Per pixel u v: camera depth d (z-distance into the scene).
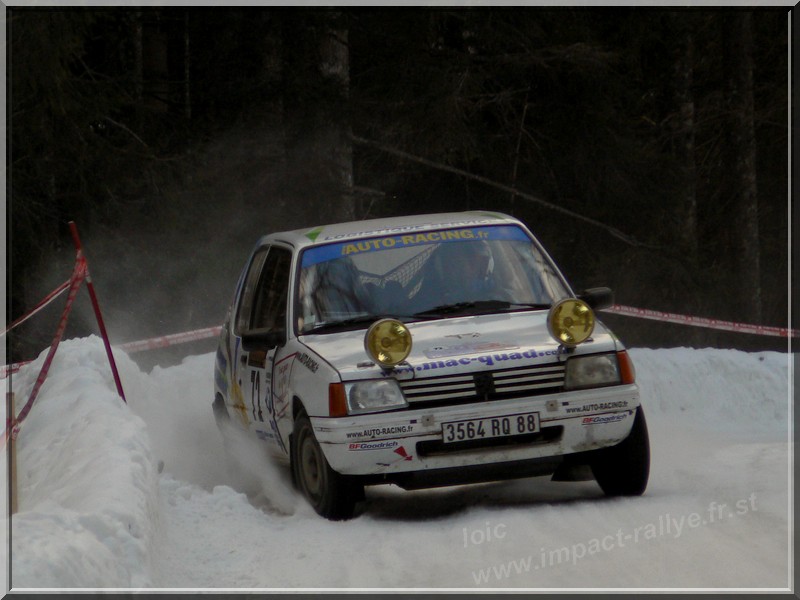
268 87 38.94
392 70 39.00
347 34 39.16
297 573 10.41
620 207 42.78
